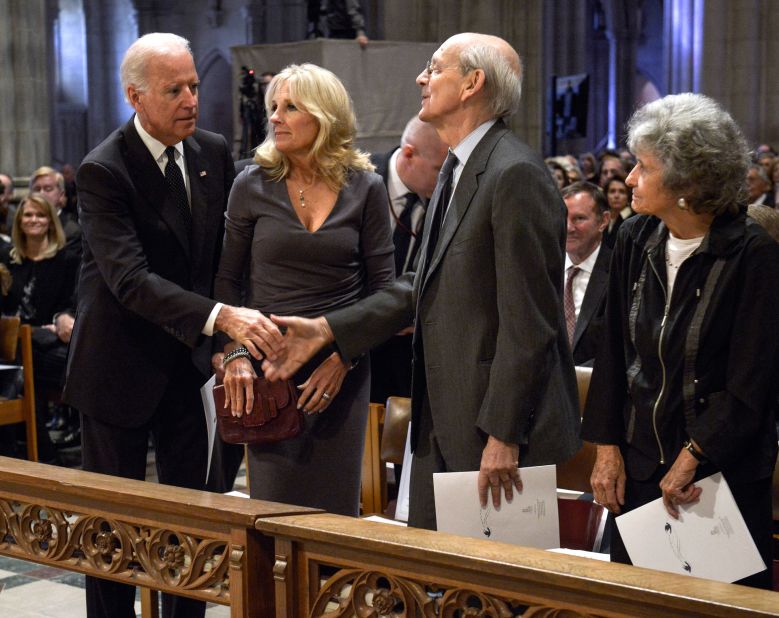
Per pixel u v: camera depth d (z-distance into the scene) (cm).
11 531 360
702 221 319
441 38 1969
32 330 909
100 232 428
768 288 309
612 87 4281
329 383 409
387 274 430
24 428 956
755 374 308
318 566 298
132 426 446
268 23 3316
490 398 352
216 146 463
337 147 420
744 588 238
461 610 272
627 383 340
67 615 566
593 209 638
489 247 361
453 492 360
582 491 446
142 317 445
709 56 2183
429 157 558
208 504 309
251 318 406
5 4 1564
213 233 456
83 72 3672
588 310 621
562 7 3216
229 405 417
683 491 318
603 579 245
